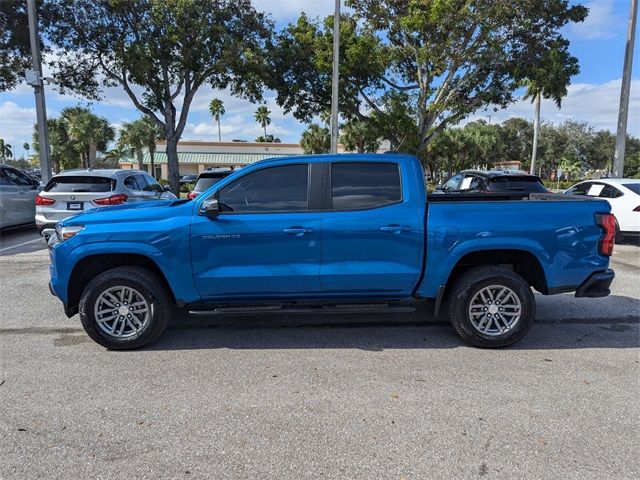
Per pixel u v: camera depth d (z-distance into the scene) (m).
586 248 4.64
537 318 5.70
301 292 4.66
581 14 17.36
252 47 18.95
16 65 19.31
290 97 20.64
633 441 3.10
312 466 2.83
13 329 5.28
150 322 4.61
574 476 2.74
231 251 4.52
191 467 2.82
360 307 4.73
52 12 17.73
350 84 19.72
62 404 3.58
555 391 3.80
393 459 2.90
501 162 70.12
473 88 20.73
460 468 2.81
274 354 4.57
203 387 3.86
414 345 4.81
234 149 57.75
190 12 17.48
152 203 5.29
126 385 3.90
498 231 4.54
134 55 17.41
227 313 4.65
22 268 8.36
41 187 12.89
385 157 4.73
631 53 16.39
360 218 4.54
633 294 6.82
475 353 4.60
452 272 4.86
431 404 3.58
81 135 40.03
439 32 17.27
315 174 4.64
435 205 4.63
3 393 3.75
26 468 2.80
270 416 3.40
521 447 3.02
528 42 18.00
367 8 18.53
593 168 73.56
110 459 2.89
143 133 48.56
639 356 4.54
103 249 4.48
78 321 5.55
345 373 4.13
